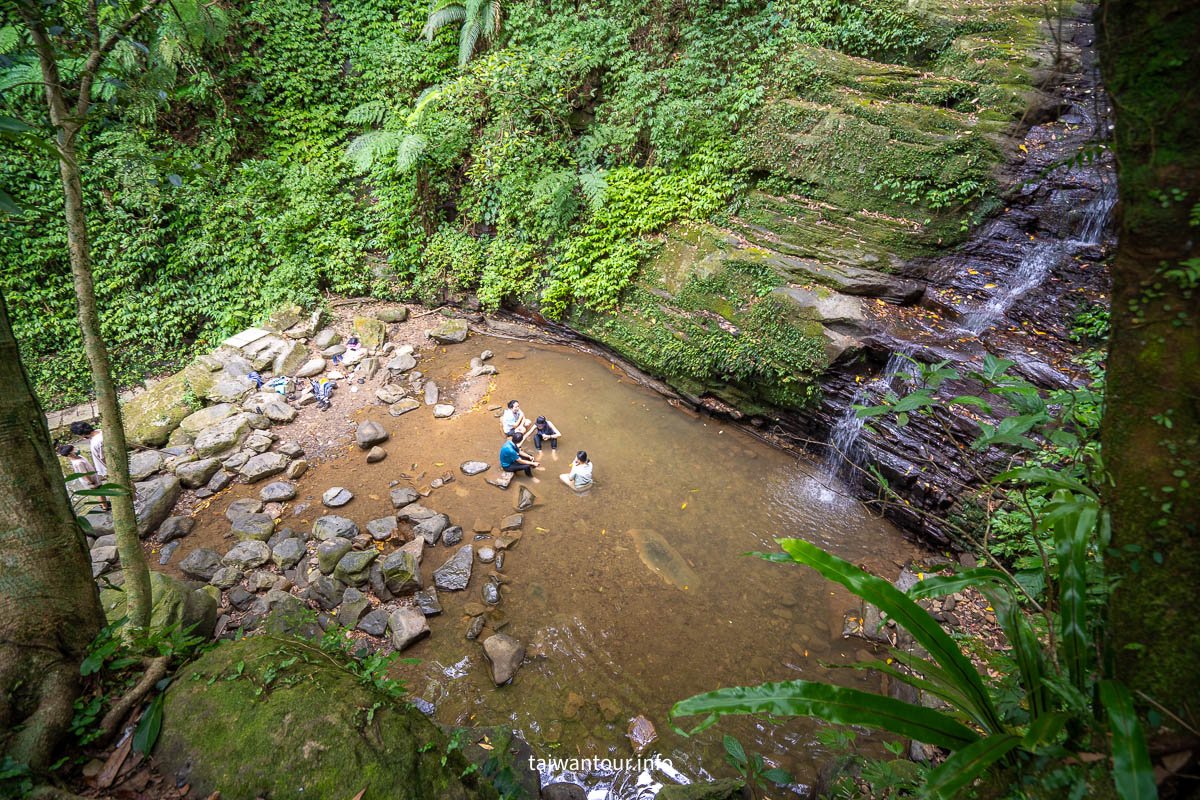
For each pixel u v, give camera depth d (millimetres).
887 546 6484
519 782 3920
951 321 7684
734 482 7547
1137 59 1564
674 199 9359
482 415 8875
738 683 4973
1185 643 1646
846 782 3670
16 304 10109
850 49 9258
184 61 9375
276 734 2781
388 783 2697
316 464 7867
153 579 4664
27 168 10086
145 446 8070
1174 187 1534
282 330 10602
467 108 10688
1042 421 2186
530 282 10680
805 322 7750
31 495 2807
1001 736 1786
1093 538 1988
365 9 12047
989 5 9117
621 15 9859
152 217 10844
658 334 9180
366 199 12039
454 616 5641
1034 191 7969
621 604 5797
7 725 2480
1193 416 1586
